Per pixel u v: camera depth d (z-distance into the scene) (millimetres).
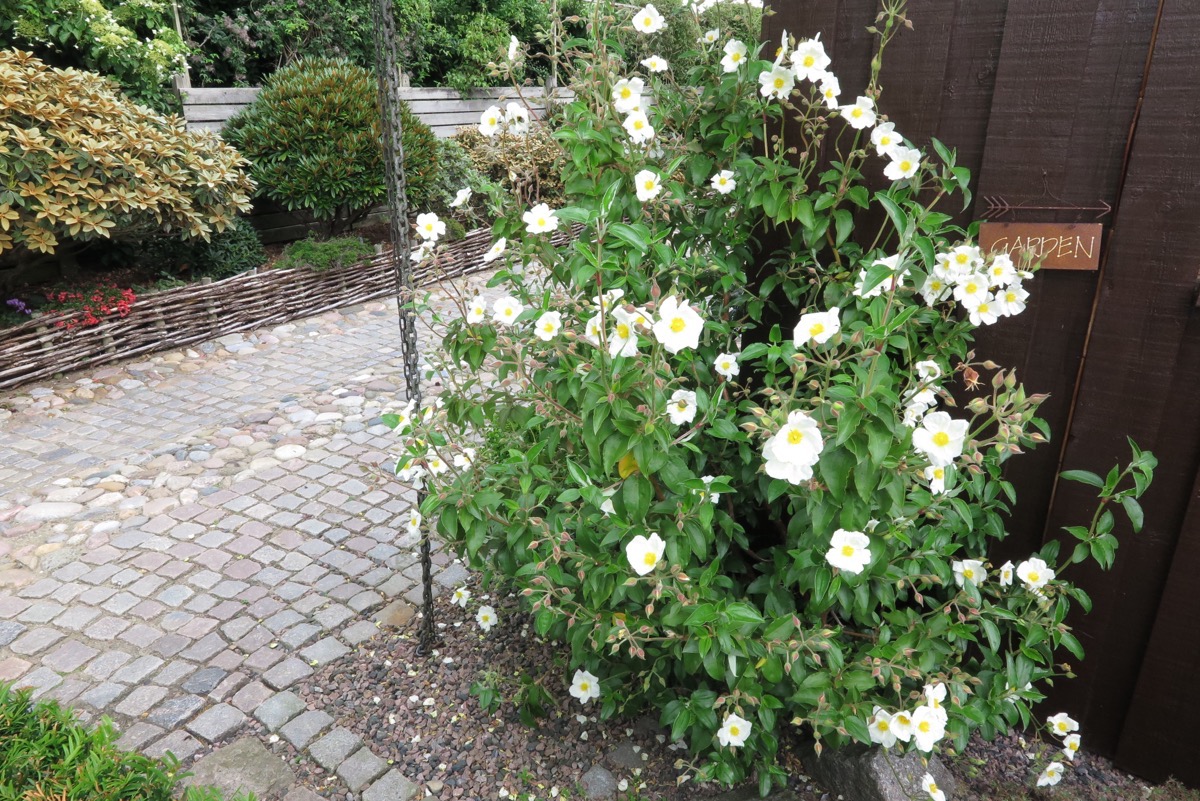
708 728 1729
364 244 6379
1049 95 1690
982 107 1796
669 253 1661
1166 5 1527
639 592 1640
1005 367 1881
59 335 4492
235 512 3176
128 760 1411
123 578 2721
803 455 1338
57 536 2988
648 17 2162
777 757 1951
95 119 4625
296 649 2367
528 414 1916
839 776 1825
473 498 1811
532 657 2326
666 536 1589
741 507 2105
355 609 2561
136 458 3639
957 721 1681
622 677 2027
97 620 2496
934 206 1907
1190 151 1563
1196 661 1761
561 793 1875
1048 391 1843
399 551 2902
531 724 2025
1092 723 1969
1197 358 1640
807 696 1590
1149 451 1677
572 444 1769
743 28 2246
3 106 4180
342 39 8445
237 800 1623
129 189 4680
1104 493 1669
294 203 6223
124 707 2125
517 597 2436
